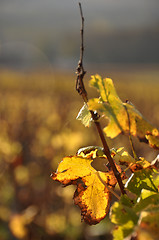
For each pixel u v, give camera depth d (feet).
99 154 3.12
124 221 2.36
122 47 434.30
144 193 2.69
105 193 3.21
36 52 442.50
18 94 46.19
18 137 18.24
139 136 2.60
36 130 19.72
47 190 16.11
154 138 2.62
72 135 14.92
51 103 33.40
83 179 3.24
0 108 28.71
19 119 23.77
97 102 2.65
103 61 433.48
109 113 2.59
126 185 3.08
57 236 15.97
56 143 15.08
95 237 15.48
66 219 16.24
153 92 55.01
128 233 2.31
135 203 2.86
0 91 53.83
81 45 2.69
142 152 15.69
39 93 51.37
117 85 68.49
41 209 15.97
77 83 2.72
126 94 53.47
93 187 3.23
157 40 430.20
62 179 3.22
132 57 431.43
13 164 16.48
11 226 15.11
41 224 15.79
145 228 2.23
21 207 15.89
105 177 3.22
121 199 2.90
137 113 2.65
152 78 118.11
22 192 16.06
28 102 33.47
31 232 15.55
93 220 3.18
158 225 2.23
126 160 3.07
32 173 16.69
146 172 3.08
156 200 2.63
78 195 3.22
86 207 3.21
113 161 2.91
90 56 431.84
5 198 16.93
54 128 20.33
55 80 84.99
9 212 15.78
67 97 41.86
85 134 16.28
